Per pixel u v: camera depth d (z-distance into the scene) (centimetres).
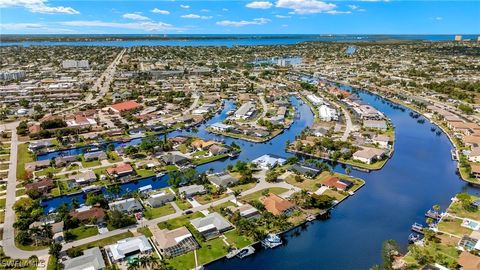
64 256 10756
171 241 11281
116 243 11400
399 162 19088
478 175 16688
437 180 16862
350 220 13425
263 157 18938
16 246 11250
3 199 14175
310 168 17325
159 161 18388
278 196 14425
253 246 11644
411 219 13475
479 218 13100
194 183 15812
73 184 15512
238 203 14162
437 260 10556
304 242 12112
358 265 10956
